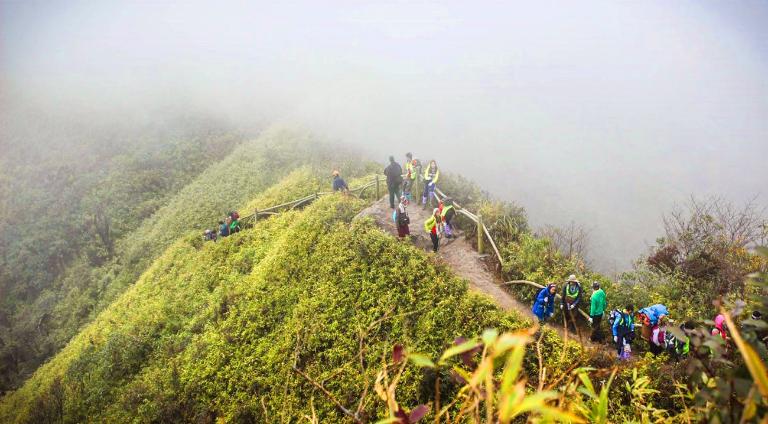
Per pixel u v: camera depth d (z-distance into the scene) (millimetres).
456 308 10852
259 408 11258
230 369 12703
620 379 7512
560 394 2412
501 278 13148
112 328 19266
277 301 14250
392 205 16547
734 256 11773
